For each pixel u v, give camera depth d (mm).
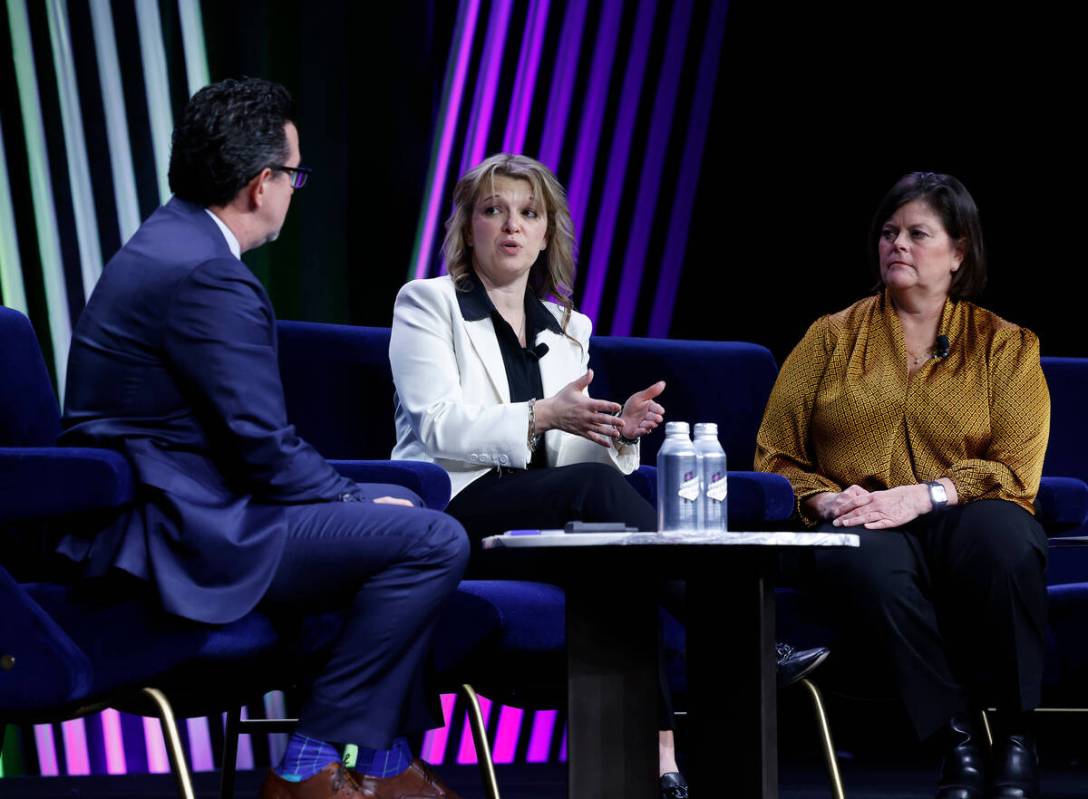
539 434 9602
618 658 7812
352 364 10250
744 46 17078
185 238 7445
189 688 7223
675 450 7277
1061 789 12578
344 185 15688
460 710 15820
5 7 14297
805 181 17109
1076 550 11766
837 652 9633
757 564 7410
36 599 6922
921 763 15117
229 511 7102
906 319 10781
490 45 16203
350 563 7207
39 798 11625
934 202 10578
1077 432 11859
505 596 8336
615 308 16688
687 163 16938
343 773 7184
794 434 10773
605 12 16625
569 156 16531
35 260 14336
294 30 15461
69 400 7395
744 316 17094
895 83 17031
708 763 7691
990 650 9359
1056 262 16625
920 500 9766
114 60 14664
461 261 10312
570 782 7641
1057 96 16594
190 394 7223
